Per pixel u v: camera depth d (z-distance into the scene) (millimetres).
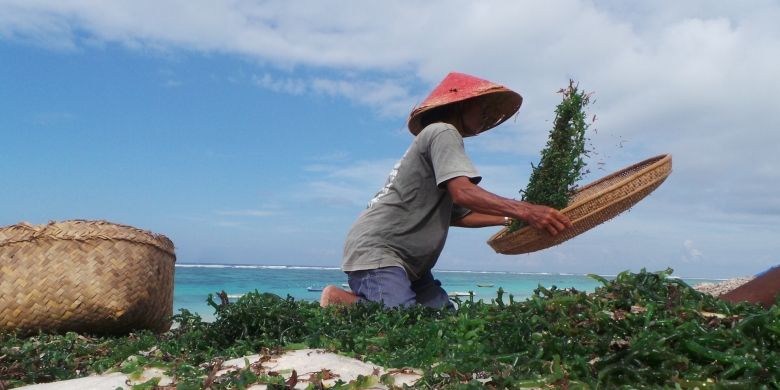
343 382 2908
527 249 5656
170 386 3137
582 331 3170
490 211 5102
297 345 3662
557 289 3971
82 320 6184
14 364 3996
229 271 50906
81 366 4137
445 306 4539
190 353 3936
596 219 5277
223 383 2959
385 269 5496
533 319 3334
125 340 5160
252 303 4188
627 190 5215
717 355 2777
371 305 4543
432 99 5742
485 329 3545
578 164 5816
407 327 4094
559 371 2748
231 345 4090
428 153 5488
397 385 2887
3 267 6082
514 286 34906
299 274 48688
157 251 6750
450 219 6348
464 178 5203
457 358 3010
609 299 3582
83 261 6199
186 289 24125
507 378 2676
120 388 3148
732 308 3352
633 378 2725
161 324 6949
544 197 5773
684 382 2611
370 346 3637
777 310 3037
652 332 2994
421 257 5691
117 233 6379
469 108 5820
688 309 3256
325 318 4297
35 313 6078
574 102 5859
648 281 3723
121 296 6258
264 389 2887
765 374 2631
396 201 5633
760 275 3785
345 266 5715
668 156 5516
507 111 6020
